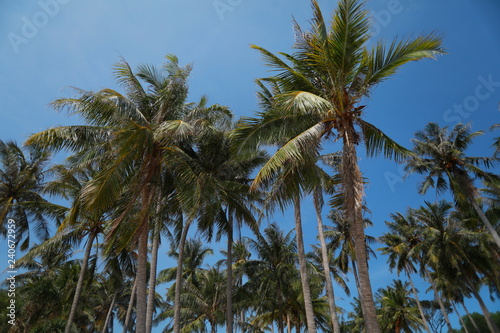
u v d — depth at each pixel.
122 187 12.14
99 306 39.38
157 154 12.90
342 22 9.77
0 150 22.22
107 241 12.00
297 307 28.97
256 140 10.46
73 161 13.70
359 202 8.63
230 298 19.98
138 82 14.26
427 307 50.69
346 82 10.51
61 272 27.27
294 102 8.68
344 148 9.48
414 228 32.56
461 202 26.75
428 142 26.83
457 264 28.30
